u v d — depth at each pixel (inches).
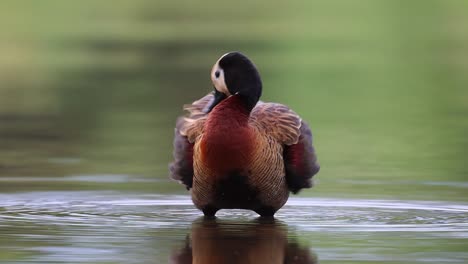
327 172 607.8
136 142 745.6
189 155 469.7
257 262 372.2
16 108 951.6
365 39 1708.9
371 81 1196.5
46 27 1796.3
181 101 1004.6
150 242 405.1
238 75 465.7
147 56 1440.7
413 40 1696.6
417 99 1031.0
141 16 2046.0
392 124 844.6
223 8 2192.4
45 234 416.8
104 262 367.6
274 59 1407.5
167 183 564.4
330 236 417.1
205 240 409.1
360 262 367.9
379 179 579.5
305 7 2197.3
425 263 366.0
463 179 575.2
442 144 726.5
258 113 469.4
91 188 544.7
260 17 2026.3
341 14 2075.5
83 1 2133.4
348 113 919.0
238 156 443.5
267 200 457.7
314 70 1294.3
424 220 452.4
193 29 1811.0
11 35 1678.2
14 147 717.3
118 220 452.8
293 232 426.6
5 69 1314.0
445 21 1966.0
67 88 1120.2
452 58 1459.2
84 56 1451.8
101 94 1064.8
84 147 717.9
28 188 542.6
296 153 470.0
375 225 440.5
